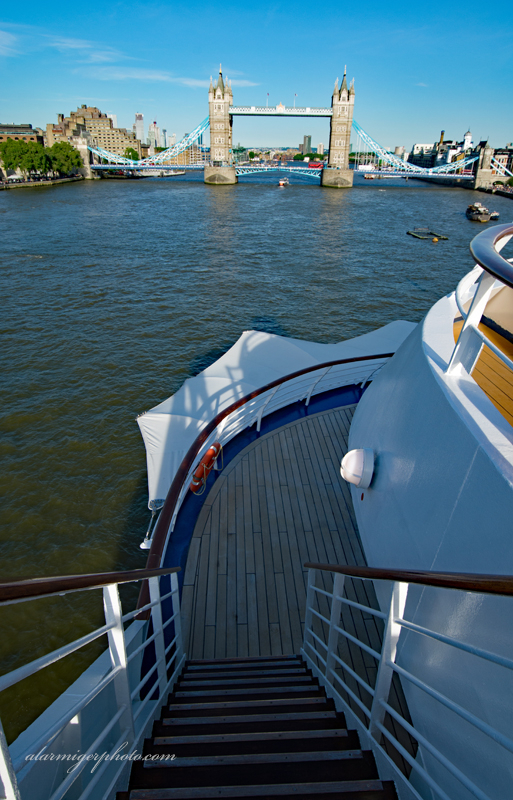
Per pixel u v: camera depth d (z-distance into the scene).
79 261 40.16
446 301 5.80
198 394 11.22
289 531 6.42
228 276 36.47
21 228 55.28
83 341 23.44
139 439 15.82
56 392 18.64
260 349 12.72
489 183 125.00
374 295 32.50
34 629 9.84
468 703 2.47
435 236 55.53
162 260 41.44
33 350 22.30
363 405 7.30
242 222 64.44
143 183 136.75
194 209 78.25
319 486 7.26
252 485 7.29
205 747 2.62
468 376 3.79
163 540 4.91
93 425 16.53
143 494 13.43
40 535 12.11
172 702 3.42
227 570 5.84
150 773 2.34
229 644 4.96
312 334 25.70
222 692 3.56
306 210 79.25
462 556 2.92
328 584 5.61
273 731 2.89
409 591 3.59
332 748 2.61
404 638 3.55
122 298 30.34
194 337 24.47
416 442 4.11
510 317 5.68
